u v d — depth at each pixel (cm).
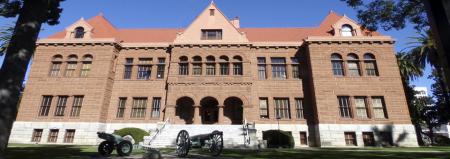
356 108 2969
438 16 469
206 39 3384
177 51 3247
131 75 3294
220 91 3050
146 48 3388
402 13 1900
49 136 2948
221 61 3216
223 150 1931
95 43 3241
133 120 3097
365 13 2009
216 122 3189
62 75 3148
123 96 3192
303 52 3338
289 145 2597
